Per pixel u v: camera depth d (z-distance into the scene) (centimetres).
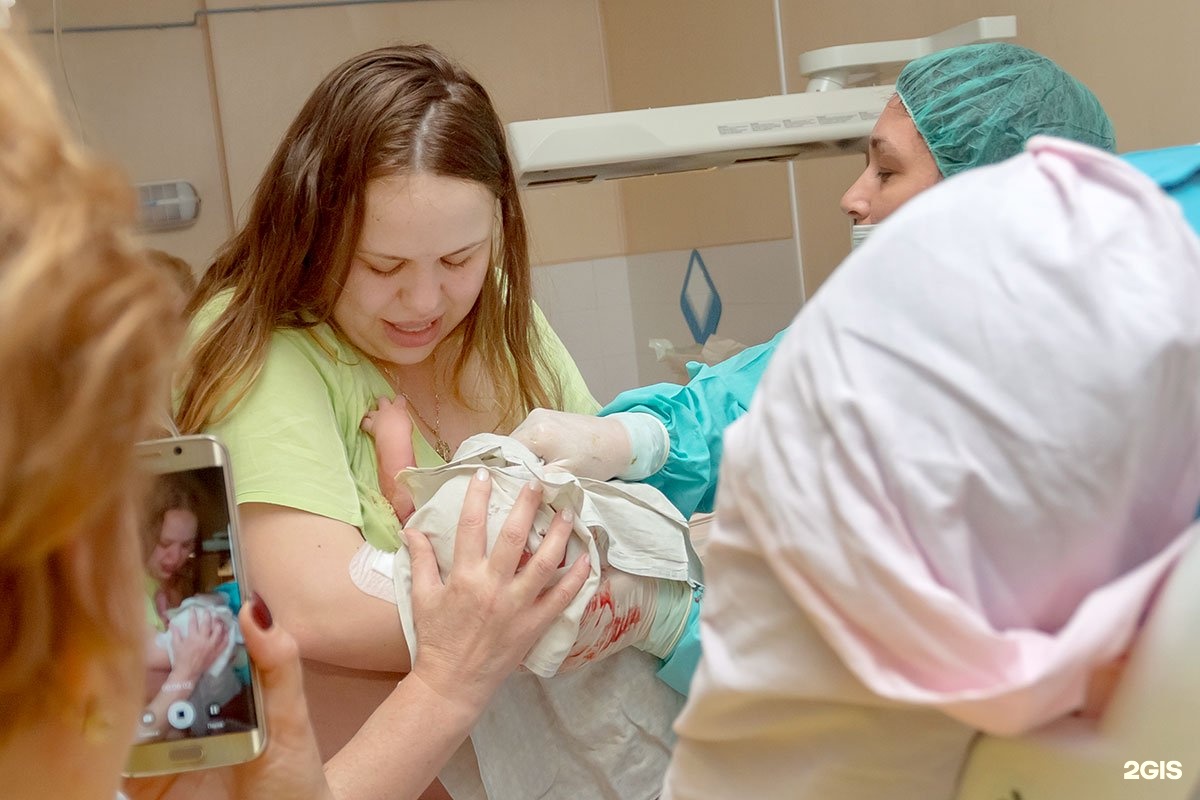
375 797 84
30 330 28
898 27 188
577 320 284
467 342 119
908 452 42
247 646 62
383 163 98
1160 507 44
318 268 104
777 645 47
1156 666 41
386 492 105
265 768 65
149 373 31
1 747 35
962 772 49
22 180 29
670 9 258
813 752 50
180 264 131
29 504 29
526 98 275
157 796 75
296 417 99
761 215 236
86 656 34
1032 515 42
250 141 240
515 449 94
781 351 48
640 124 134
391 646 93
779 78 225
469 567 89
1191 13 130
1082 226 43
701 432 110
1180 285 42
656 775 101
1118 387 41
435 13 261
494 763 97
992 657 41
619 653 100
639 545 96
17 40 33
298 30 244
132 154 231
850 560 43
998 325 42
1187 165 57
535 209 277
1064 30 152
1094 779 43
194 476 62
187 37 234
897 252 45
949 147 111
